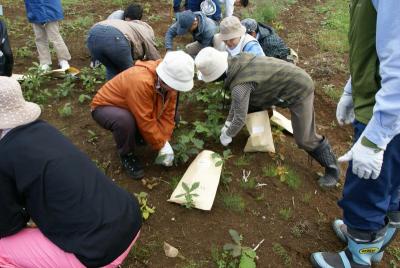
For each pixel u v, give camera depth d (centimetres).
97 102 349
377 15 202
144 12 787
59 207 226
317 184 382
